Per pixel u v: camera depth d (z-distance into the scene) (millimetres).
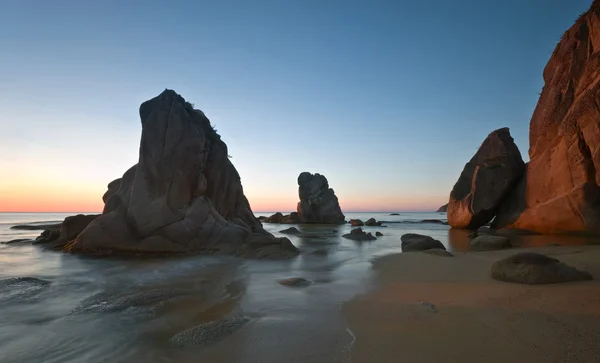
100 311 7523
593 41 20719
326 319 6516
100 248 17844
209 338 5680
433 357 4520
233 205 25328
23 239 25188
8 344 5734
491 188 30734
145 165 20109
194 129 21406
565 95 22531
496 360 4320
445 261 13016
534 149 26625
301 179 73375
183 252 17734
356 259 15938
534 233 23750
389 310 6848
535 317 5758
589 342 4688
